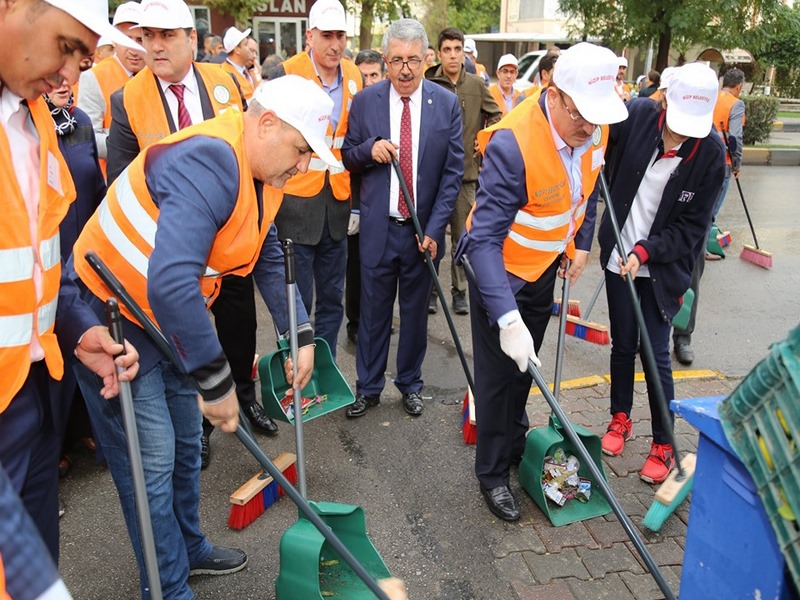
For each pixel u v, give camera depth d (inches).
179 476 91.7
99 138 138.6
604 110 86.8
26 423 63.5
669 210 114.0
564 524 111.8
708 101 102.3
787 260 267.7
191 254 66.6
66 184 68.2
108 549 105.6
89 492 119.3
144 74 118.4
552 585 99.3
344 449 133.7
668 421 114.1
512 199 96.0
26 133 60.5
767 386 56.2
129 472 83.4
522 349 93.9
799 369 52.7
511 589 98.5
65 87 106.8
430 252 132.9
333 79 146.3
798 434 52.9
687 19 443.5
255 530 110.3
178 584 87.5
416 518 113.7
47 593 29.9
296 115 71.6
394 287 142.3
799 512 54.0
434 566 102.7
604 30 513.0
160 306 66.2
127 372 69.6
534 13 1135.0
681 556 105.5
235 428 74.2
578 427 117.7
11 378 58.2
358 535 90.7
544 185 96.5
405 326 143.7
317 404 134.7
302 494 91.7
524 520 113.2
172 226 66.4
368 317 143.2
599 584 99.7
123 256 75.7
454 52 197.3
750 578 65.6
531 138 94.0
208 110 122.7
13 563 29.0
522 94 322.0
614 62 87.7
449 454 132.3
